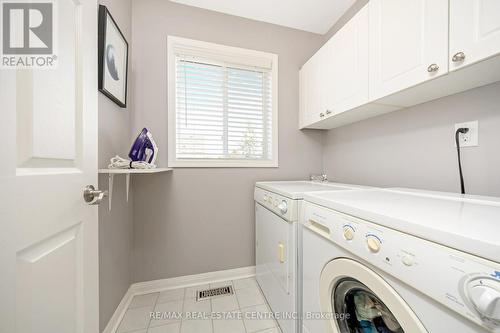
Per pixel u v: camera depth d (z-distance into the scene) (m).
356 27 1.17
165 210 1.57
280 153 1.86
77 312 0.65
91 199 0.71
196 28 1.60
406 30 0.88
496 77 0.79
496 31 0.61
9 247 0.42
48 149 0.54
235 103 1.75
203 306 1.35
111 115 1.16
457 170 0.97
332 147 1.89
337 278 0.70
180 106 1.61
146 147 1.26
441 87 0.89
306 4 1.59
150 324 1.20
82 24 0.68
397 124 1.26
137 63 1.49
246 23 1.73
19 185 0.44
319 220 0.79
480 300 0.32
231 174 1.73
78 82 0.67
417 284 0.43
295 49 1.89
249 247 1.76
